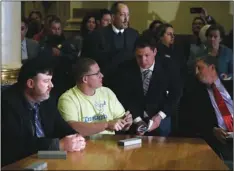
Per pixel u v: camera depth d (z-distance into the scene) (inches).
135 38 196.9
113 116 152.6
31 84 125.4
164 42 219.8
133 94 171.3
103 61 190.7
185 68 218.8
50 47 237.5
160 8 323.6
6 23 179.6
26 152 122.2
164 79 171.9
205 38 237.5
